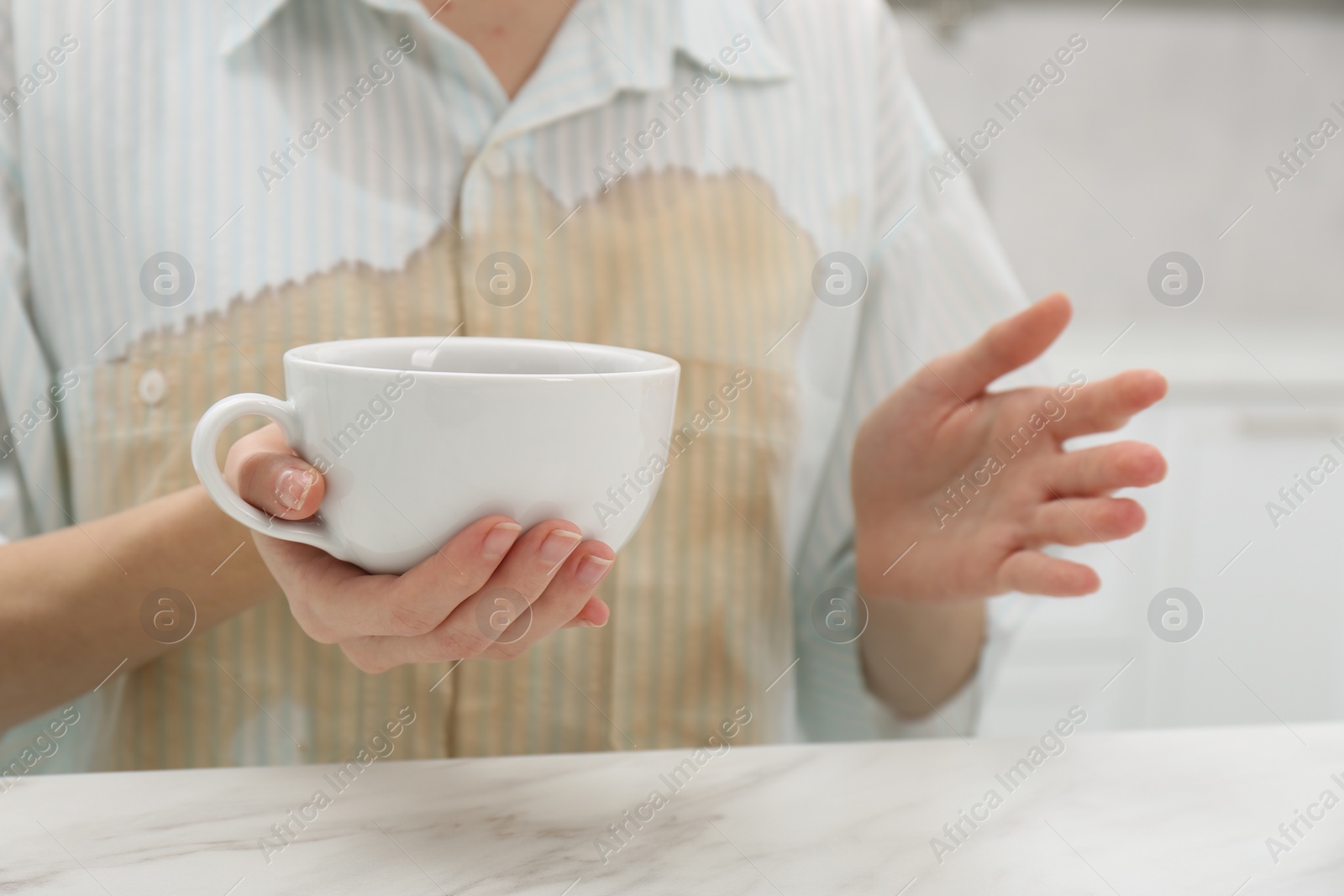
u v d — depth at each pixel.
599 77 0.55
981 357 0.43
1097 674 1.40
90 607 0.45
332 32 0.54
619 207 0.57
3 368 0.54
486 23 0.55
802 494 0.63
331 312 0.54
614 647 0.57
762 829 0.34
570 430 0.27
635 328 0.57
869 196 0.64
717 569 0.59
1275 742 0.42
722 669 0.59
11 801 0.34
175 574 0.45
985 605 0.59
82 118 0.53
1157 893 0.31
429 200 0.55
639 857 0.32
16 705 0.47
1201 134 1.69
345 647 0.34
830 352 0.63
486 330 0.55
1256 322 1.77
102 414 0.55
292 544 0.33
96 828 0.33
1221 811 0.36
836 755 0.40
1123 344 1.57
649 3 0.56
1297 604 1.41
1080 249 1.71
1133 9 1.62
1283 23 1.66
